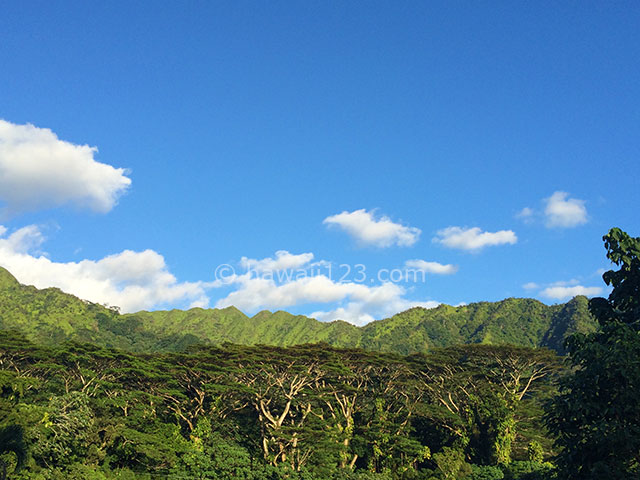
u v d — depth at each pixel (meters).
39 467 39.19
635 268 17.92
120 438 51.62
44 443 39.97
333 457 52.72
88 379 58.69
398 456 57.34
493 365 66.69
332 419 56.28
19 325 184.50
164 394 59.06
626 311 18.34
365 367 63.41
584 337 17.02
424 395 66.06
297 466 50.75
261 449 56.12
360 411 62.31
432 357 65.75
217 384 56.19
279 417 56.69
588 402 15.66
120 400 56.97
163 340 190.38
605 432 14.94
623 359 15.14
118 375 59.28
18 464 16.17
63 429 43.50
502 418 58.25
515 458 61.88
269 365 56.91
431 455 61.06
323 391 60.09
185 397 59.38
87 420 47.03
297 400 58.69
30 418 39.72
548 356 63.47
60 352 58.91
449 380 64.38
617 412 15.28
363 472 52.28
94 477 43.25
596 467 15.27
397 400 64.56
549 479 18.27
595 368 15.67
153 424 55.94
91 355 59.09
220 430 57.25
